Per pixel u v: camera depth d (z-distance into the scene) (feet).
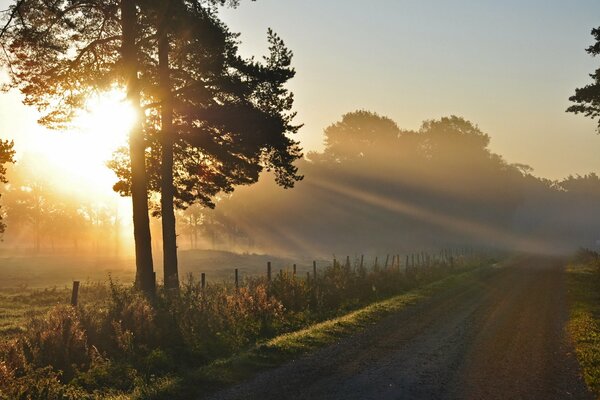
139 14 81.87
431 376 38.58
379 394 33.86
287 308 69.41
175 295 57.77
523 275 143.23
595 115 111.96
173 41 87.92
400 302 82.74
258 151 93.76
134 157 84.99
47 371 37.65
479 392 34.78
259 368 40.52
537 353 46.57
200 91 88.84
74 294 52.90
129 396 33.83
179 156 104.47
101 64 85.97
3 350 38.88
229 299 59.52
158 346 45.88
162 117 90.79
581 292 97.66
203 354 45.52
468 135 403.95
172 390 34.30
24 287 144.56
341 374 38.83
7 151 91.20
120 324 47.14
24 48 77.82
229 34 90.27
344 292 85.20
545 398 33.73
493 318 67.05
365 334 55.31
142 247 84.07
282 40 90.74
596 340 51.75
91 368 39.52
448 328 59.31
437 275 133.28
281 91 90.58
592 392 35.04
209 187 108.78
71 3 79.46
